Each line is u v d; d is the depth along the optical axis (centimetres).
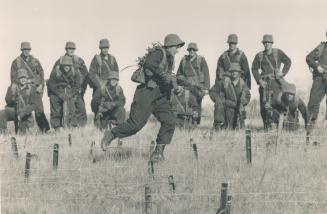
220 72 3055
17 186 1683
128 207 1495
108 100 2945
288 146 2131
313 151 2031
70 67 3031
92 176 1753
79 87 3066
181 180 1672
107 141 1997
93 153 2062
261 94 2839
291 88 2620
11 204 1520
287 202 1477
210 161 1888
